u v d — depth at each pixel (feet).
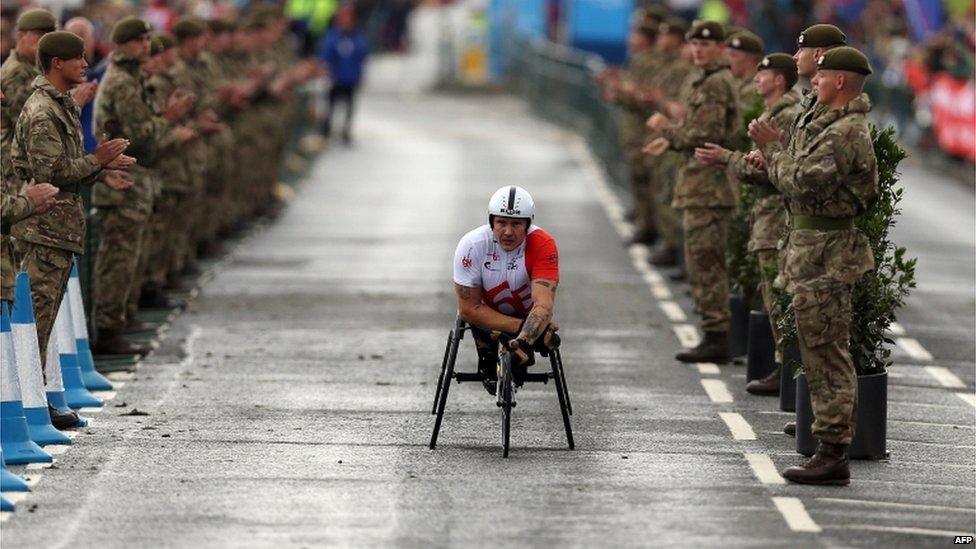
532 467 114.62
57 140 119.96
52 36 121.39
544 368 152.05
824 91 107.96
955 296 197.77
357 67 352.90
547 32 479.41
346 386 142.20
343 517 101.50
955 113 327.47
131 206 151.94
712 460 117.39
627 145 230.27
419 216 259.60
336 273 206.28
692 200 153.38
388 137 372.99
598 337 167.84
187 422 127.85
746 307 157.58
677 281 203.10
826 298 109.50
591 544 96.07
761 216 136.26
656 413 133.18
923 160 347.77
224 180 211.41
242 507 103.65
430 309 181.98
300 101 330.95
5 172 128.36
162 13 307.37
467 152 346.54
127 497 105.91
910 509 105.50
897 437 127.65
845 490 110.01
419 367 150.92
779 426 128.98
